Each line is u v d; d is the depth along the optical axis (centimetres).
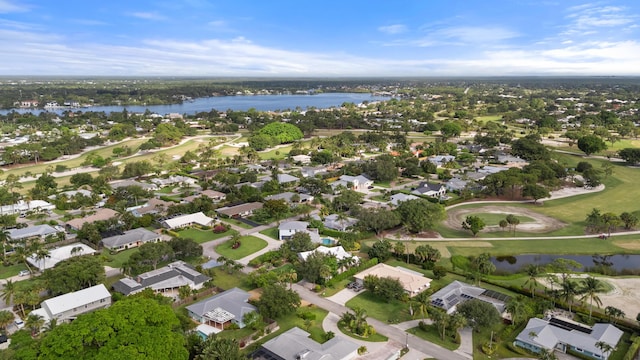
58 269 12519
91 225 16912
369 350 9975
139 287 12519
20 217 19850
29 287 11625
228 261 14188
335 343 9681
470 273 13975
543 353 9488
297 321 11288
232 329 10781
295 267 14000
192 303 12219
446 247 16488
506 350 10100
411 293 12706
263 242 16950
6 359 8094
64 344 8012
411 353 9944
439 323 10519
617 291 12838
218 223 19038
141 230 17312
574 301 12094
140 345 8175
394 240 17238
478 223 17438
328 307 12069
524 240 17200
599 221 17562
